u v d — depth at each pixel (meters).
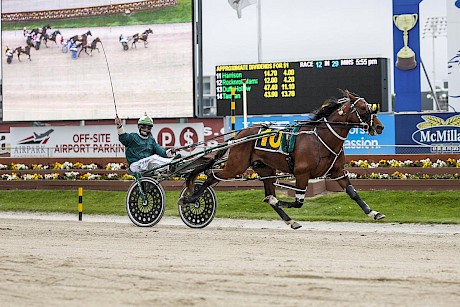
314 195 16.84
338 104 10.77
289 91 21.34
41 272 7.30
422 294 6.03
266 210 16.23
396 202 16.05
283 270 7.22
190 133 23.20
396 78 21.59
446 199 15.88
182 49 23.56
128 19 24.14
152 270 7.33
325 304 5.71
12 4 25.45
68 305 5.86
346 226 13.27
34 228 11.86
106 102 24.48
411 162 17.67
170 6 23.64
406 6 21.42
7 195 19.62
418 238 10.27
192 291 6.27
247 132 11.33
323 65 21.00
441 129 20.27
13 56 25.58
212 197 11.89
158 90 23.88
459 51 21.52
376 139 20.83
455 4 21.48
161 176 12.10
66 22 24.86
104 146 24.19
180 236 10.52
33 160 20.94
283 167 10.86
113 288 6.46
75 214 16.72
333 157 10.65
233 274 7.04
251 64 21.72
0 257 8.30
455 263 7.64
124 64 24.23
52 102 25.12
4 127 27.83
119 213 16.41
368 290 6.21
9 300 6.10
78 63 24.77
